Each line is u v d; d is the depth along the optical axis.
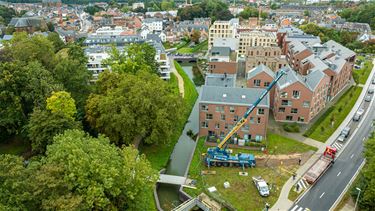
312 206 49.56
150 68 94.62
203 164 60.97
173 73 121.88
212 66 107.56
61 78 69.75
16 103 58.31
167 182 56.62
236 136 69.00
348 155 63.66
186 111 78.75
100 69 106.25
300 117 76.44
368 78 109.31
